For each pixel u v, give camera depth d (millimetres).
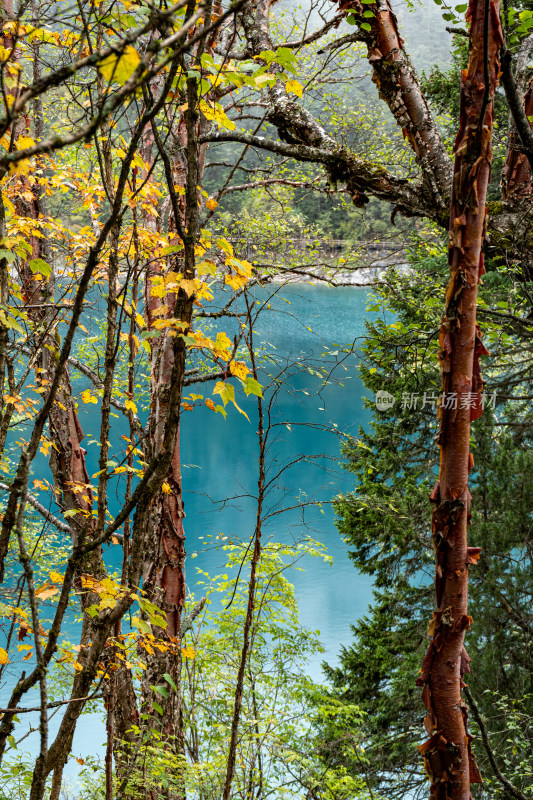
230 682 5684
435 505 1936
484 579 7645
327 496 17906
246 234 6254
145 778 3510
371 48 3539
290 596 6512
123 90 838
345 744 5957
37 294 3111
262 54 1771
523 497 7875
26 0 1704
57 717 9531
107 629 1820
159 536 4957
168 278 1830
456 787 1890
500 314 3844
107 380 2139
